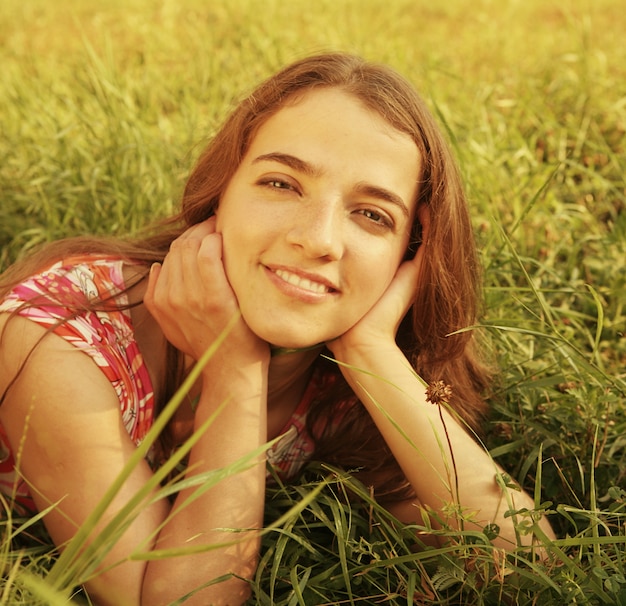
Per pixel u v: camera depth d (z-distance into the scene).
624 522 2.29
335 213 2.11
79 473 2.05
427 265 2.47
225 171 2.30
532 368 3.02
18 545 2.33
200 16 8.93
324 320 2.18
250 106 2.27
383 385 2.29
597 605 2.00
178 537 2.03
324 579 2.11
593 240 4.03
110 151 4.27
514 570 1.96
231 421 2.15
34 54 6.95
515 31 8.48
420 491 2.23
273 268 2.12
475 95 5.34
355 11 9.16
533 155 4.73
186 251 2.23
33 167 4.38
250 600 2.07
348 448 2.61
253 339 2.20
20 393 2.09
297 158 2.11
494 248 3.71
